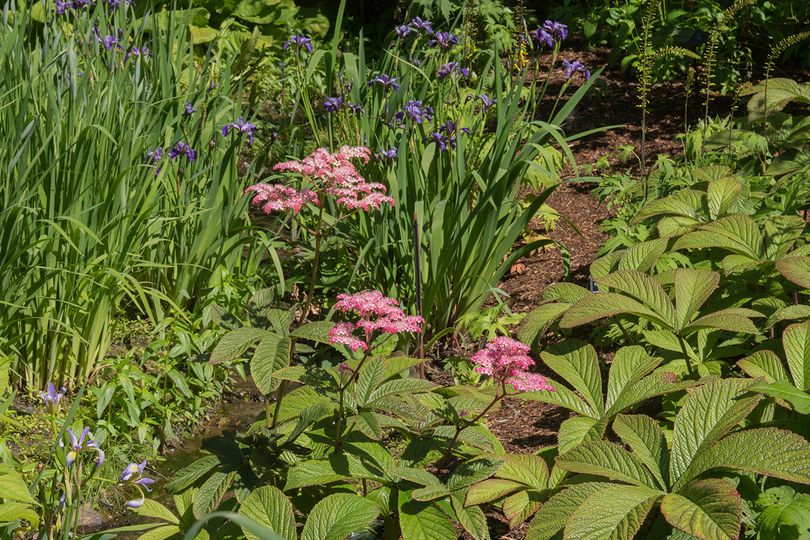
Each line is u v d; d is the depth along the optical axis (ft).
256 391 13.53
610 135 23.00
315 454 9.23
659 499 7.65
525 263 17.19
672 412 10.65
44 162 11.85
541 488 8.94
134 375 11.71
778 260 10.82
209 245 13.98
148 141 13.87
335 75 18.88
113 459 11.09
